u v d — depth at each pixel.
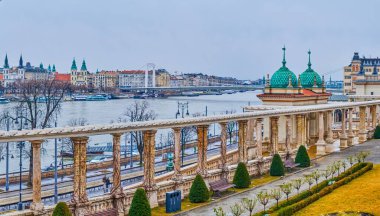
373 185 62.69
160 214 53.84
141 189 50.78
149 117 176.88
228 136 178.38
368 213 49.81
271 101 106.19
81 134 48.78
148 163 56.03
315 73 118.38
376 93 172.38
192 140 164.88
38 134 45.09
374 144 103.50
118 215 52.25
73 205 48.66
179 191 55.84
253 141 90.25
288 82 106.62
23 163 128.50
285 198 59.56
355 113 157.12
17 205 74.00
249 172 73.25
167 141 160.12
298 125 90.56
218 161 87.31
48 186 87.75
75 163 48.97
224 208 55.94
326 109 93.81
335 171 71.38
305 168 79.25
